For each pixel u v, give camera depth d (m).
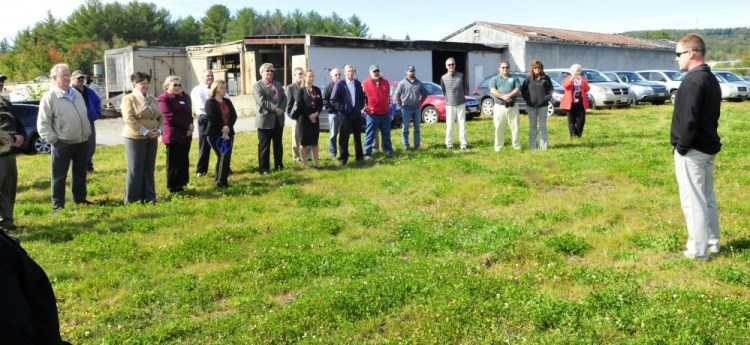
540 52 37.38
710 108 5.40
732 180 9.34
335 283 5.42
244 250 6.54
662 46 47.22
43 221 8.05
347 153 11.98
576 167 10.91
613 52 42.75
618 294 4.79
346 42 27.22
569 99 14.99
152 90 33.94
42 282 1.80
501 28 37.41
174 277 5.76
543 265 5.72
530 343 4.12
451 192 9.16
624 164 10.94
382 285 5.19
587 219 7.44
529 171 10.63
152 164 9.16
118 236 7.26
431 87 21.06
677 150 5.57
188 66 34.62
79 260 6.35
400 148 14.16
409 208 8.39
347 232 7.15
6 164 7.37
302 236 6.98
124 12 80.94
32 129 15.41
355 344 4.29
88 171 12.15
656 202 8.12
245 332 4.49
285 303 5.12
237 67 31.83
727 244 6.09
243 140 16.95
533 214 7.71
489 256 6.06
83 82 11.80
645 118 19.88
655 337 4.05
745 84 27.61
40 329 1.77
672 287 4.96
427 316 4.59
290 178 10.66
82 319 4.89
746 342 3.98
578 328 4.33
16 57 60.56
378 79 12.58
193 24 94.31
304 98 11.34
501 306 4.65
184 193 9.64
